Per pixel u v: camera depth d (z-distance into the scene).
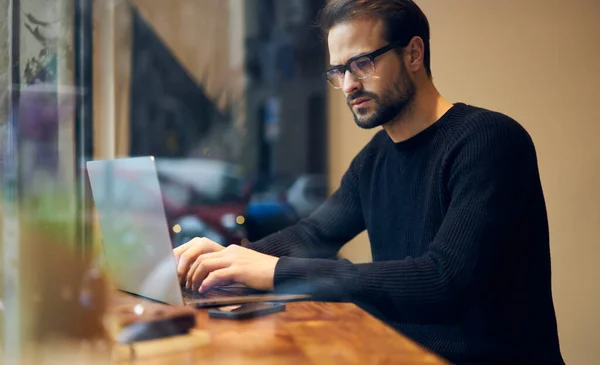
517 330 1.38
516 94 2.70
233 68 2.91
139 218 1.11
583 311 2.66
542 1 2.66
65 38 1.90
